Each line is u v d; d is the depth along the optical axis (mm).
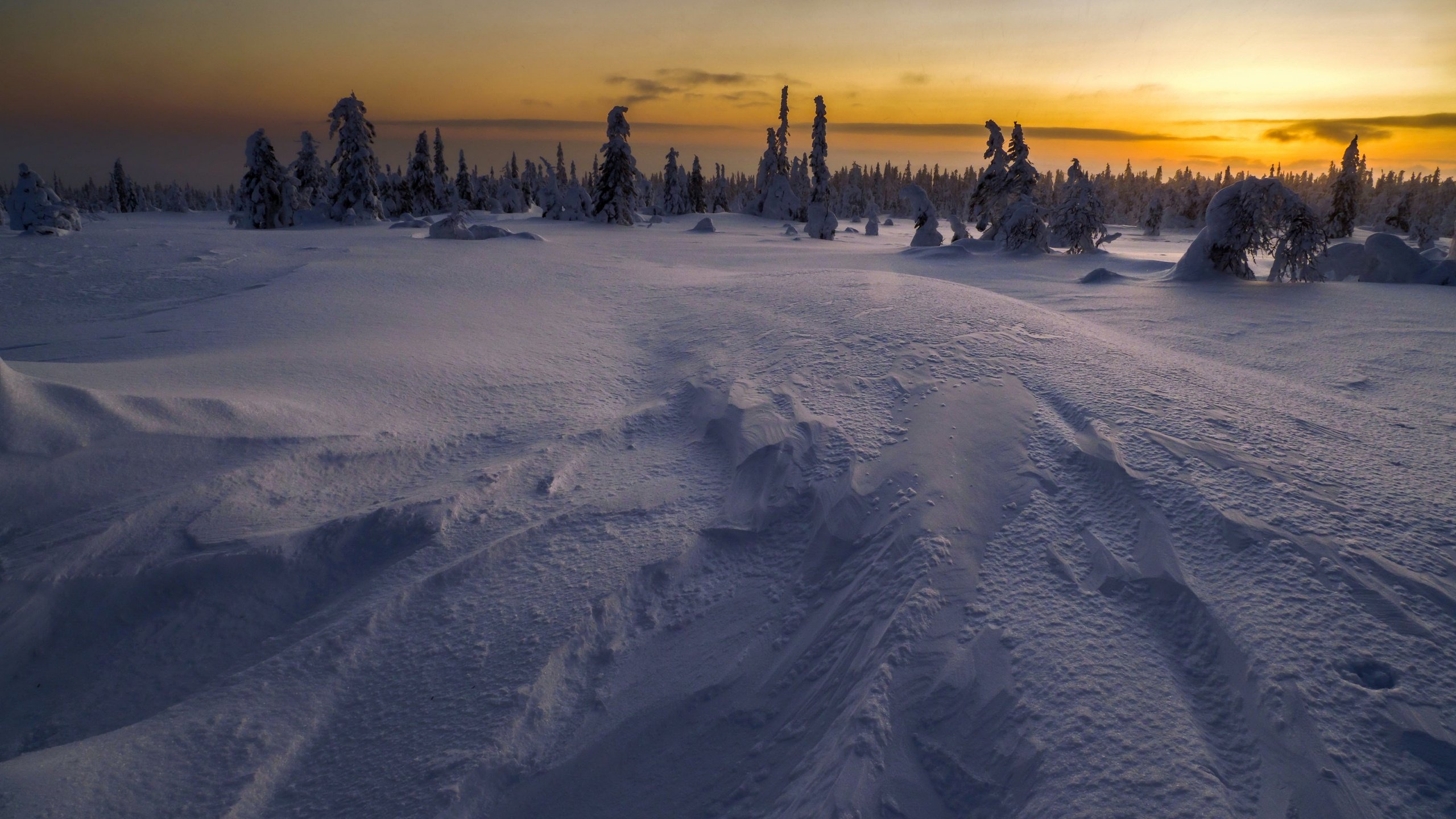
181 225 37969
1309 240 15891
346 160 38625
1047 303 13727
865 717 2969
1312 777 2525
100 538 4449
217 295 13234
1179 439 4660
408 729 3473
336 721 3576
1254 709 2818
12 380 5070
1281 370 7805
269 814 3150
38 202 25141
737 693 3479
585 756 3297
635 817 3076
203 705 3637
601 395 7129
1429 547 3600
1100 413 4996
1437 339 9516
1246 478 4207
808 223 42594
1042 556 3754
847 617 3658
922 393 5469
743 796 3023
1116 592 3504
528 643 3838
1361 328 10469
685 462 5469
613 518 4789
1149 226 68812
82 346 8594
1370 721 2688
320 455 5559
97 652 4074
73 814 3020
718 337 7984
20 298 12938
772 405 5656
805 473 4711
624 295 12617
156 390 6094
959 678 3072
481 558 4449
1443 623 3123
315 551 4652
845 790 2721
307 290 12398
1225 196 16547
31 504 4570
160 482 4957
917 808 2686
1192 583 3441
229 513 4789
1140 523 3896
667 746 3328
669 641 3852
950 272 20562
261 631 4270
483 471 5457
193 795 3178
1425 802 2422
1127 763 2645
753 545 4391
